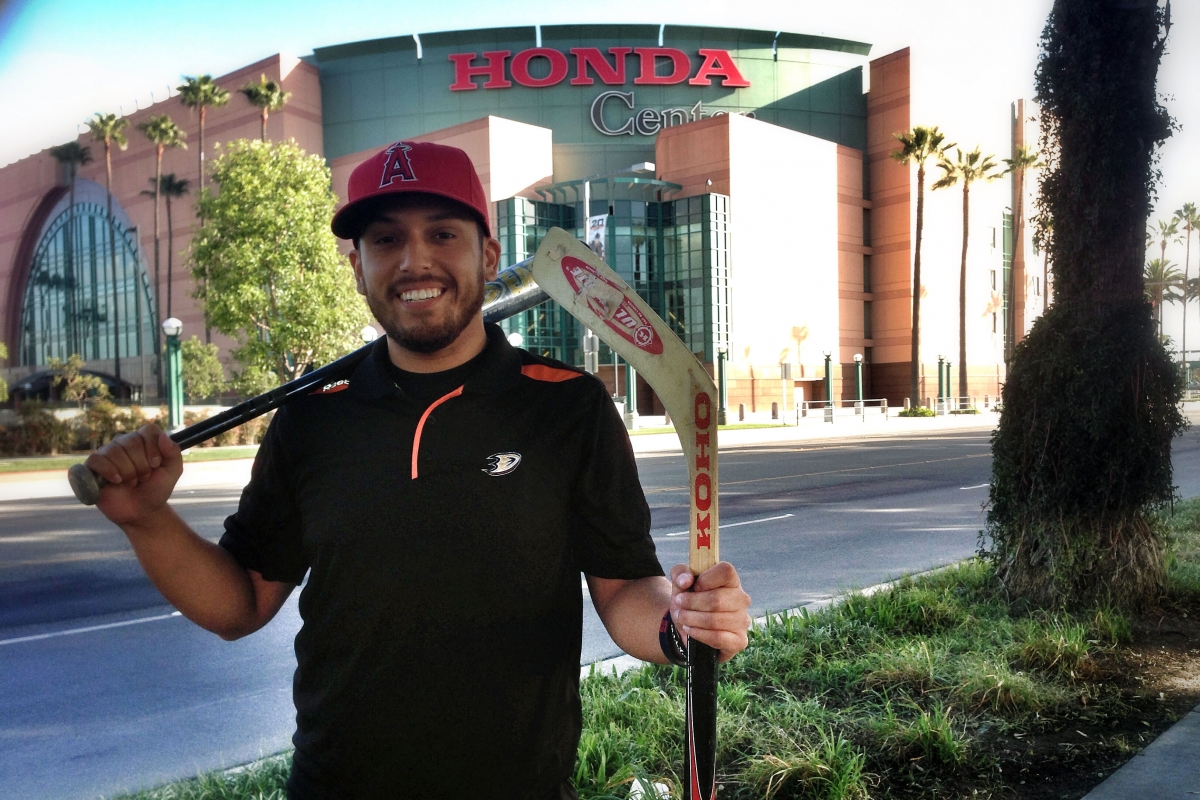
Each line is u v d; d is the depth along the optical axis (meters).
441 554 1.29
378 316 1.39
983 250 53.97
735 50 51.25
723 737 3.02
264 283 21.20
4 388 27.03
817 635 4.14
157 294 47.12
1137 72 4.50
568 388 1.41
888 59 49.47
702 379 1.24
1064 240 4.63
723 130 41.47
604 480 1.41
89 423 22.73
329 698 1.33
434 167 1.35
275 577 1.50
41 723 3.84
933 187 40.56
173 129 42.78
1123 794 2.57
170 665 4.71
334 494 1.33
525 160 43.00
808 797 2.61
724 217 41.06
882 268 49.56
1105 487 4.45
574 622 1.40
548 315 39.66
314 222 20.88
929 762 2.85
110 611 6.03
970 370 52.28
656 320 1.25
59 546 9.01
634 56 50.38
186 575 1.36
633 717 3.20
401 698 1.28
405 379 1.40
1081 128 4.57
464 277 1.36
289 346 20.75
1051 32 4.76
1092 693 3.43
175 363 20.00
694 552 1.22
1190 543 6.45
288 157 21.08
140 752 3.49
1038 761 2.86
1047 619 4.28
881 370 49.50
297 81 49.94
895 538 8.01
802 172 45.44
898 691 3.47
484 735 1.29
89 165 57.44
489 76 50.03
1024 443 4.71
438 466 1.31
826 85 51.97
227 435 22.52
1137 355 4.43
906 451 19.31
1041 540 4.62
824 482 13.02
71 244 59.94
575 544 1.44
